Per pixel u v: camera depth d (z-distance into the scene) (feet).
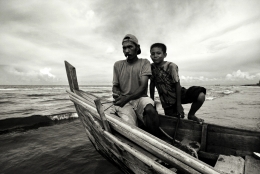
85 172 9.09
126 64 7.88
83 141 14.48
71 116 25.90
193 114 8.78
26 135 16.37
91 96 10.93
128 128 4.91
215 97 66.59
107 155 8.58
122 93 7.99
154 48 8.86
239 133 6.91
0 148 12.87
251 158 6.00
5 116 24.06
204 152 7.02
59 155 11.41
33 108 32.58
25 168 9.64
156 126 7.00
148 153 4.70
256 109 32.53
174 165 3.75
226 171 5.08
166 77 8.98
